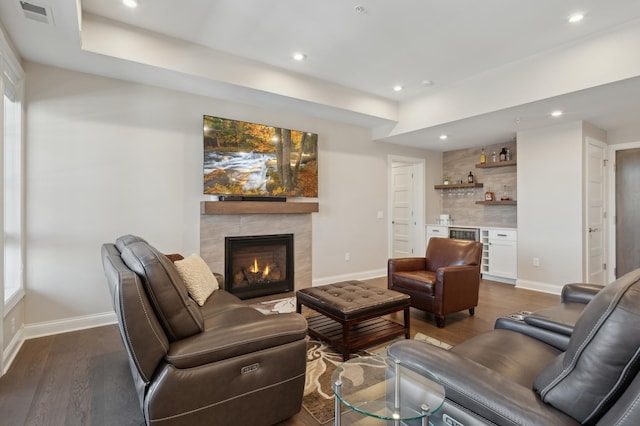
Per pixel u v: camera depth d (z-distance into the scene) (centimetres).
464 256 358
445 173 658
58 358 247
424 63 361
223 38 309
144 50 292
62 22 228
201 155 377
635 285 93
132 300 134
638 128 451
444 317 319
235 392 154
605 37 295
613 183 476
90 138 314
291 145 437
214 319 201
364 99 452
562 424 89
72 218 305
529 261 470
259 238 415
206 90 360
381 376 151
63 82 301
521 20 278
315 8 262
